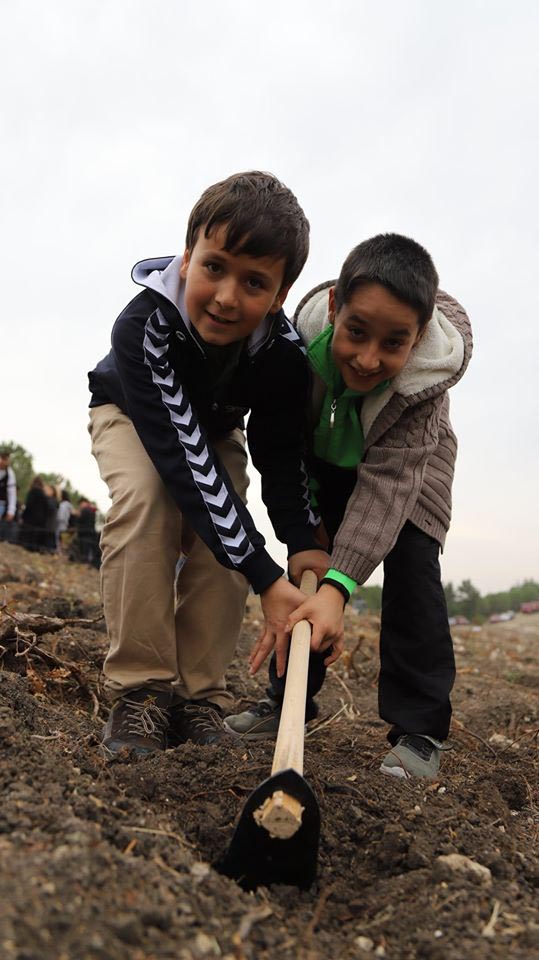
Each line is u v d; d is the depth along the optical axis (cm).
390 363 224
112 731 234
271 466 262
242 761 215
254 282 209
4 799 161
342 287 223
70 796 169
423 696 247
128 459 243
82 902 130
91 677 302
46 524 1169
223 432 265
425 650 249
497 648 758
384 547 234
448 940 148
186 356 233
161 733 238
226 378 241
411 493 240
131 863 146
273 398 249
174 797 196
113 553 239
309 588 241
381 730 316
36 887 129
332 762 251
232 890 155
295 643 209
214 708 262
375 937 153
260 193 207
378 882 173
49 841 146
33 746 192
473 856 180
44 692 270
